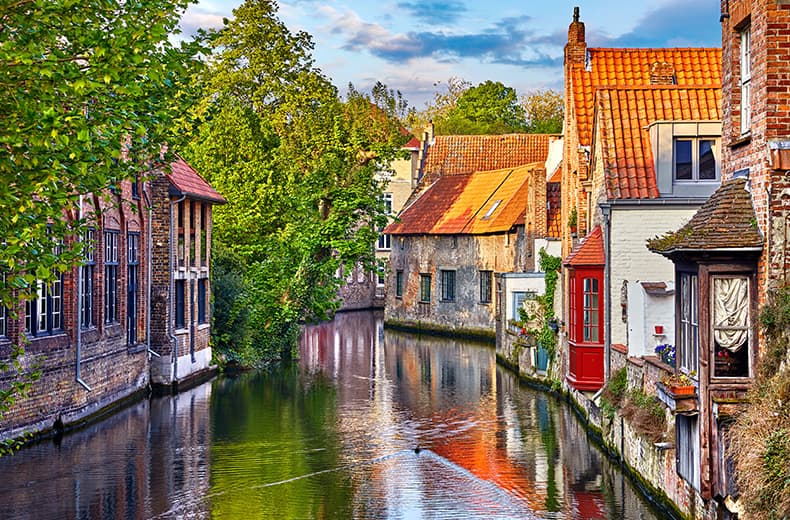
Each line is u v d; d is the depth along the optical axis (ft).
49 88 37.50
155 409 89.86
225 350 120.47
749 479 38.96
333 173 132.46
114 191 51.24
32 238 39.96
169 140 50.29
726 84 51.78
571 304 81.30
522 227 147.13
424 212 183.83
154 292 99.35
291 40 176.55
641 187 76.89
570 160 100.78
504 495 59.67
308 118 149.07
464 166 202.28
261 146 145.79
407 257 184.34
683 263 49.73
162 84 44.01
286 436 78.07
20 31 38.04
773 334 43.19
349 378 112.88
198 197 104.78
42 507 56.90
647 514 55.01
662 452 54.39
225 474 65.41
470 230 164.45
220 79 170.71
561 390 96.12
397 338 165.89
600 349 79.46
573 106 98.73
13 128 36.73
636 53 101.81
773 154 44.14
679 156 77.10
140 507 57.06
